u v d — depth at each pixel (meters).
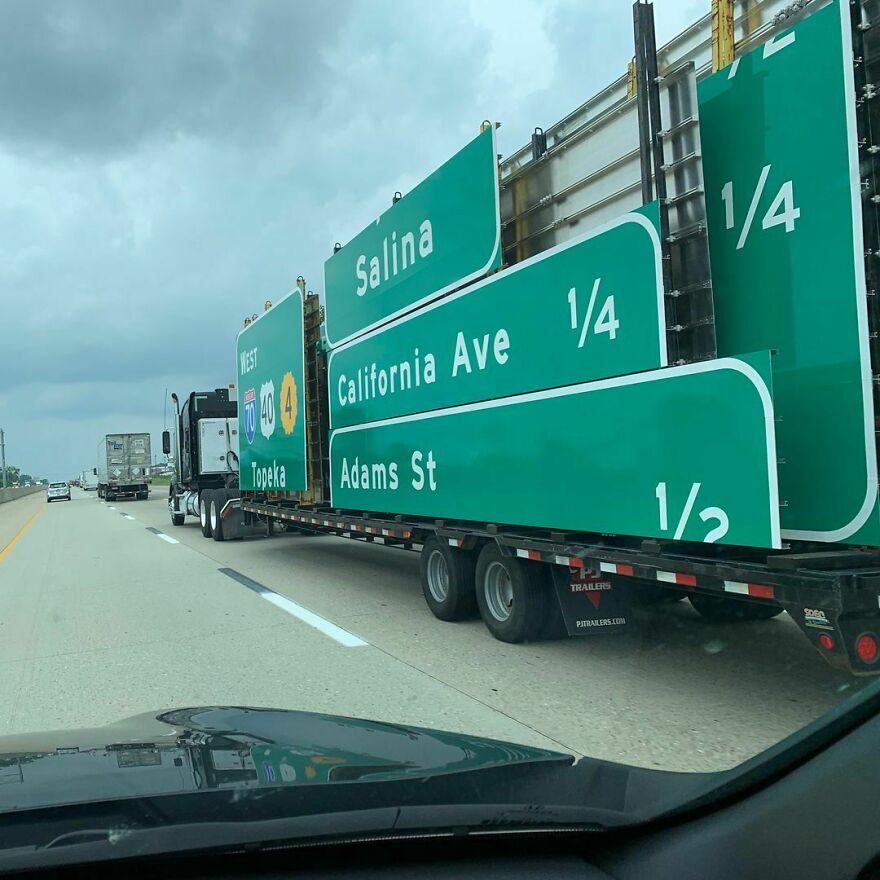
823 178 4.09
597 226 5.54
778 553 4.48
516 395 6.35
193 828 1.67
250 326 14.59
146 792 1.89
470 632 7.48
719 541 4.42
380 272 8.80
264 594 10.18
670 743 4.42
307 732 2.65
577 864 1.89
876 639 3.84
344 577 11.47
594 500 5.46
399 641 7.23
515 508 6.37
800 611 4.02
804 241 4.20
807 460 4.22
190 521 25.67
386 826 1.76
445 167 7.36
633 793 2.08
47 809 1.78
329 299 10.43
